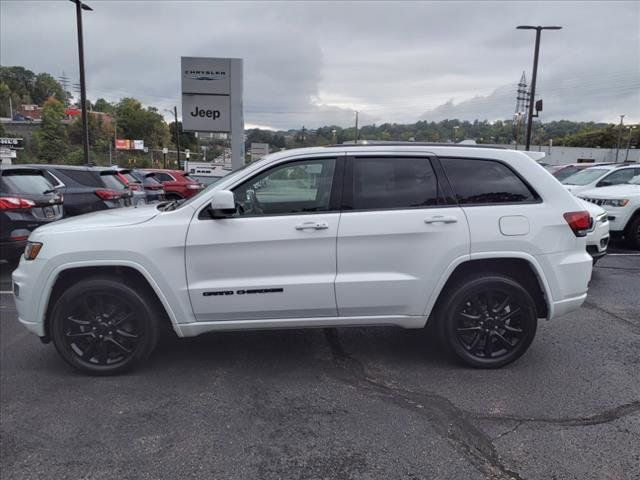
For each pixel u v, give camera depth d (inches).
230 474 110.7
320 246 151.9
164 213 154.9
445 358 172.4
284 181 156.6
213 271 152.2
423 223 152.8
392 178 158.1
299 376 159.8
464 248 153.3
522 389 149.4
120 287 153.4
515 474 110.0
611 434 125.3
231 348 182.9
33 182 308.3
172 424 131.5
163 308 160.6
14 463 115.3
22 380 158.2
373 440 123.6
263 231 150.9
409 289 154.3
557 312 161.3
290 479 109.1
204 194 155.2
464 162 160.4
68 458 117.1
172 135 4623.5
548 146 2691.9
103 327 157.2
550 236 156.4
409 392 148.3
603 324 208.8
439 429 128.0
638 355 175.8
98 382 156.2
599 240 280.4
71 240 151.2
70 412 138.0
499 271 163.0
